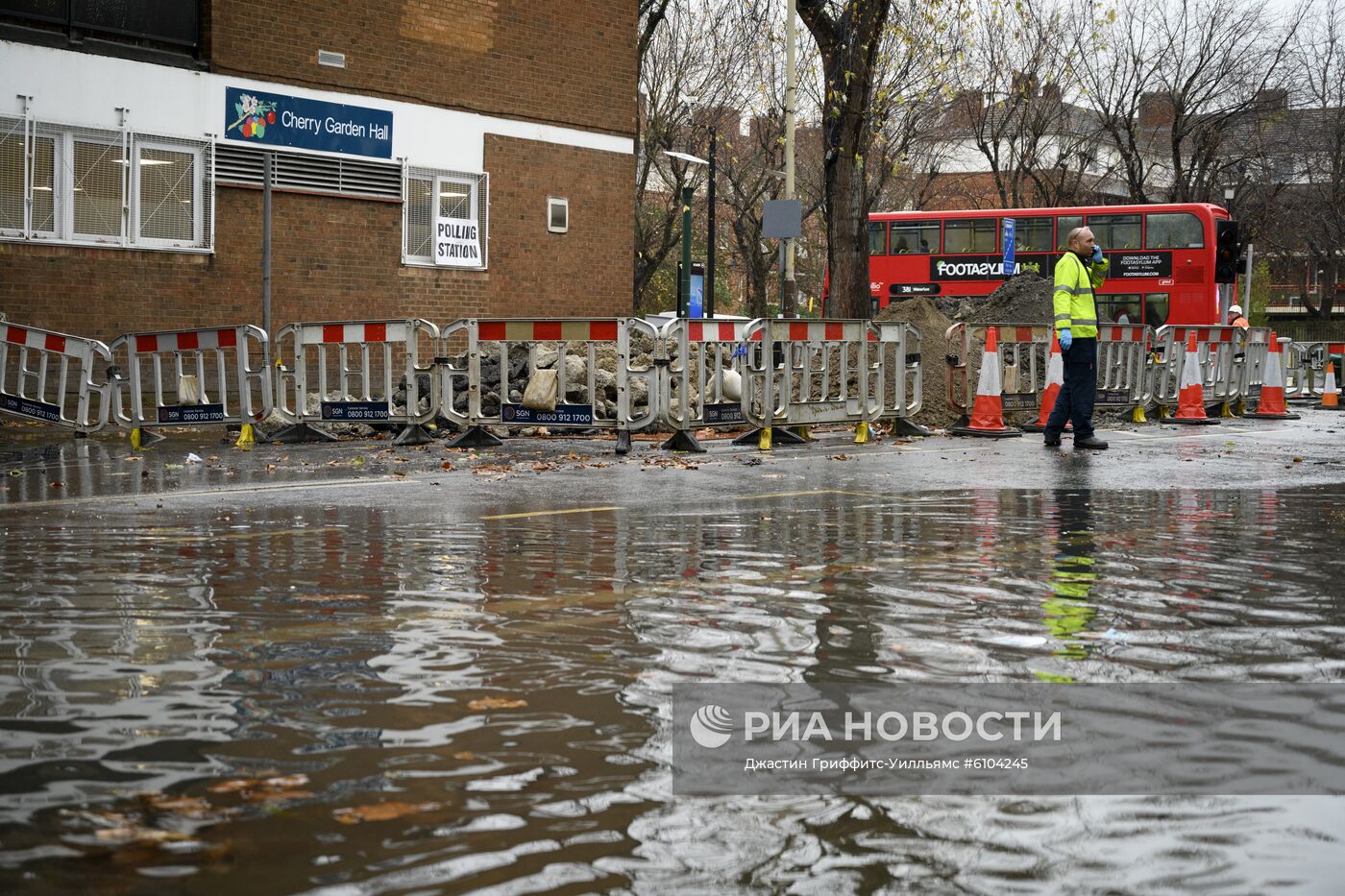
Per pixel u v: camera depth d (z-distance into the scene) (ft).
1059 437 48.44
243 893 7.93
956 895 7.95
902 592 18.35
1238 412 74.90
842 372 49.98
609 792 9.74
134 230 64.69
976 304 117.08
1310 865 8.45
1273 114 186.50
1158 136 216.33
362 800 9.56
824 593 18.26
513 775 10.12
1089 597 17.97
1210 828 9.10
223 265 68.23
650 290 190.19
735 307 245.65
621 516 27.40
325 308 72.59
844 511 28.32
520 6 80.84
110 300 63.87
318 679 13.16
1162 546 22.94
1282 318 245.24
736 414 46.68
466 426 48.01
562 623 16.02
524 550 22.39
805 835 8.90
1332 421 70.18
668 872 8.27
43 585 18.74
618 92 86.79
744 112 157.69
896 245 129.49
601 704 12.23
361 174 73.77
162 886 8.02
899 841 8.80
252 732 11.31
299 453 44.78
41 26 61.67
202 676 13.30
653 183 175.32
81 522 26.18
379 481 34.83
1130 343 64.03
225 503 29.63
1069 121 186.70
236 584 18.88
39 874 8.21
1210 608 17.22
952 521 26.63
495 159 80.23
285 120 70.28
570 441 50.01
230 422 49.55
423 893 7.96
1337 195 194.70
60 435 53.26
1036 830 9.04
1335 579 19.54
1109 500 30.45
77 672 13.44
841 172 94.89
